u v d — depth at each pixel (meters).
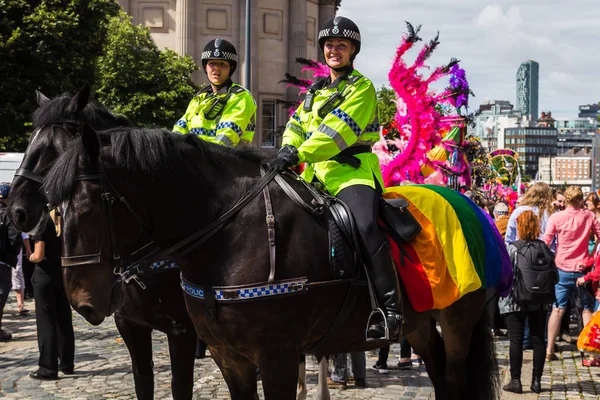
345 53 5.00
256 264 4.44
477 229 5.65
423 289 5.02
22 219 4.97
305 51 50.44
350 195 4.85
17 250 11.47
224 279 4.45
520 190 24.78
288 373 4.52
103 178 4.30
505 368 9.57
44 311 8.60
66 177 4.19
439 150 8.13
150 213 4.50
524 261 8.27
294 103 5.98
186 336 5.51
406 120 7.06
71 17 25.25
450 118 7.30
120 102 37.38
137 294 5.48
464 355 5.69
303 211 4.64
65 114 5.21
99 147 4.29
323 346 4.84
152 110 37.56
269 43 49.34
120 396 7.89
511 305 8.31
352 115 4.77
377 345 5.05
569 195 10.33
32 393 8.01
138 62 37.69
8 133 24.33
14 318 13.54
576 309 12.52
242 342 4.49
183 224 4.57
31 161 5.06
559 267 10.29
